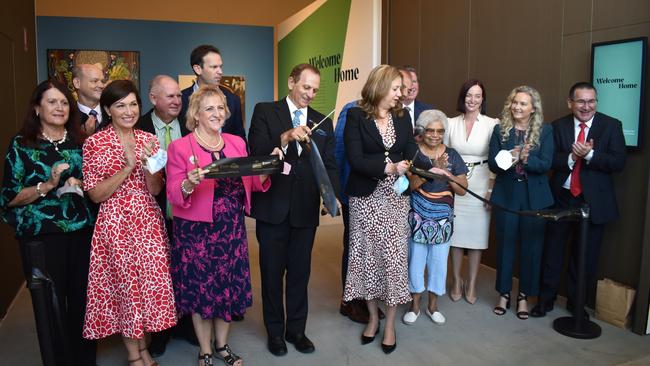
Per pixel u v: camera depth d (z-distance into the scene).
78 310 2.90
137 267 2.71
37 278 2.28
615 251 3.92
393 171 3.07
